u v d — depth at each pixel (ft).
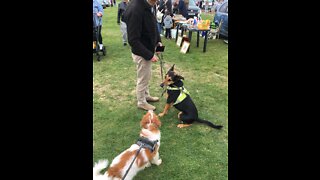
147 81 12.90
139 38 11.28
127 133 11.59
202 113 13.28
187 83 16.88
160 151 10.48
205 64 20.75
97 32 21.03
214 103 14.30
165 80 12.12
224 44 27.96
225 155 10.25
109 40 28.86
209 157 10.17
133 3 10.86
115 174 7.77
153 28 11.55
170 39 30.17
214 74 18.56
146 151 8.67
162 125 12.17
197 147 10.73
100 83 16.90
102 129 11.84
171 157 10.17
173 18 30.37
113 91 15.76
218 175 9.30
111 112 13.29
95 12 20.90
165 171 9.47
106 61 21.36
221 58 22.47
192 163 9.87
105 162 7.91
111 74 18.48
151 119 9.47
